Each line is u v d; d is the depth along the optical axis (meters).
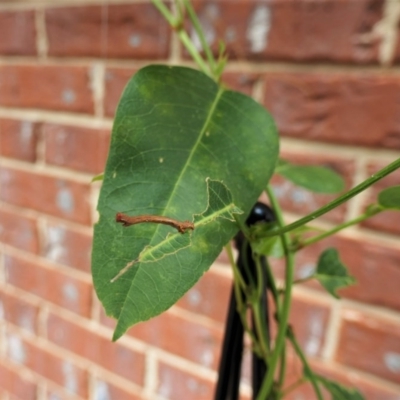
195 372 0.65
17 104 0.68
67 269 0.72
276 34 0.49
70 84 0.62
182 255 0.20
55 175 0.68
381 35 0.44
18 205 0.73
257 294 0.32
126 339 0.71
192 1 0.52
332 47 0.46
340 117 0.48
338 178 0.40
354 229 0.50
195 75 0.27
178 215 0.22
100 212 0.21
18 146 0.70
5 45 0.66
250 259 0.32
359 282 0.51
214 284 0.60
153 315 0.19
